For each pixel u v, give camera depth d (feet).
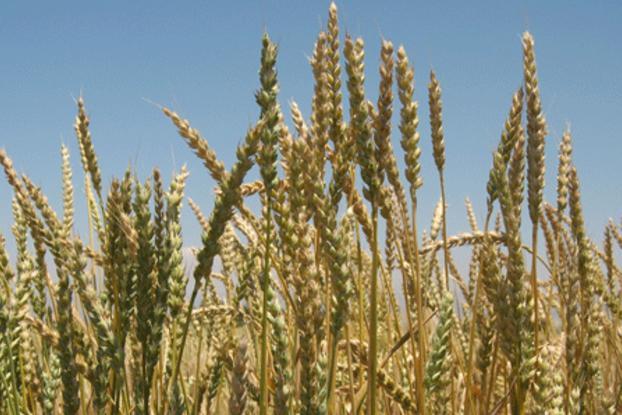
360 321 3.62
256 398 3.67
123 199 3.31
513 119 3.45
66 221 4.43
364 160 3.28
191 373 4.43
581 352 3.58
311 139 3.46
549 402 3.24
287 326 3.54
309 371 3.08
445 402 3.58
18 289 3.60
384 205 3.50
